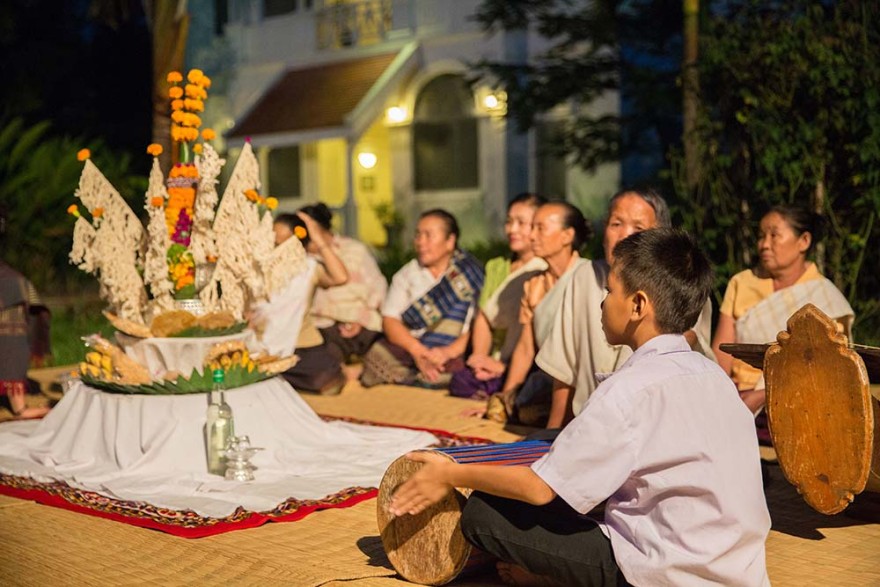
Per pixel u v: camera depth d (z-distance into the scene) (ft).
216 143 72.02
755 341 18.40
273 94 66.59
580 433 9.45
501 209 59.67
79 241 17.15
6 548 13.16
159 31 39.88
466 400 23.17
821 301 18.24
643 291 9.62
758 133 26.61
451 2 60.70
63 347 33.27
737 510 9.39
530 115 43.55
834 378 11.69
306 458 17.11
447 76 61.72
